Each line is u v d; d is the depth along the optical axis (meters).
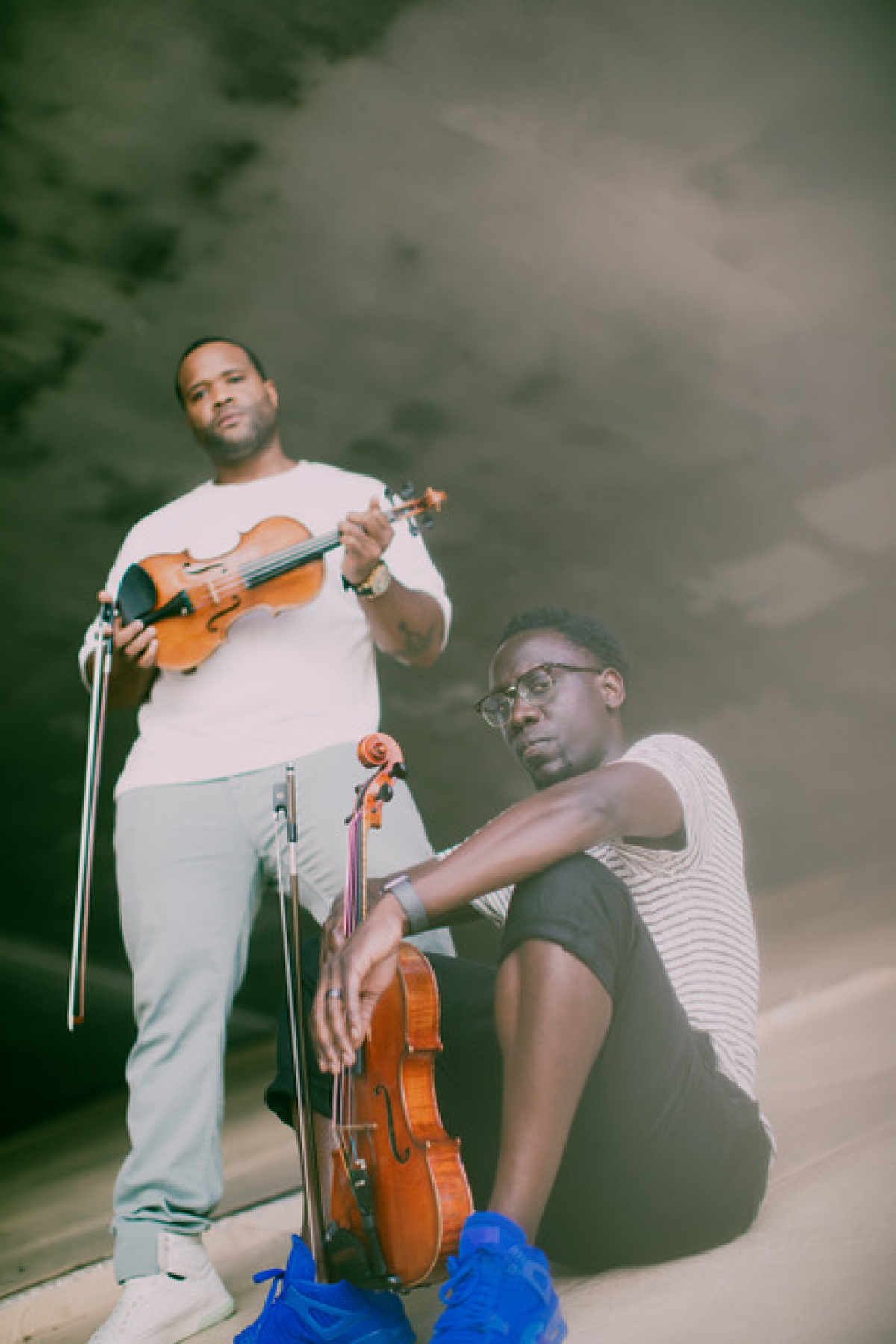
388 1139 1.50
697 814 1.66
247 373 2.59
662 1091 1.53
